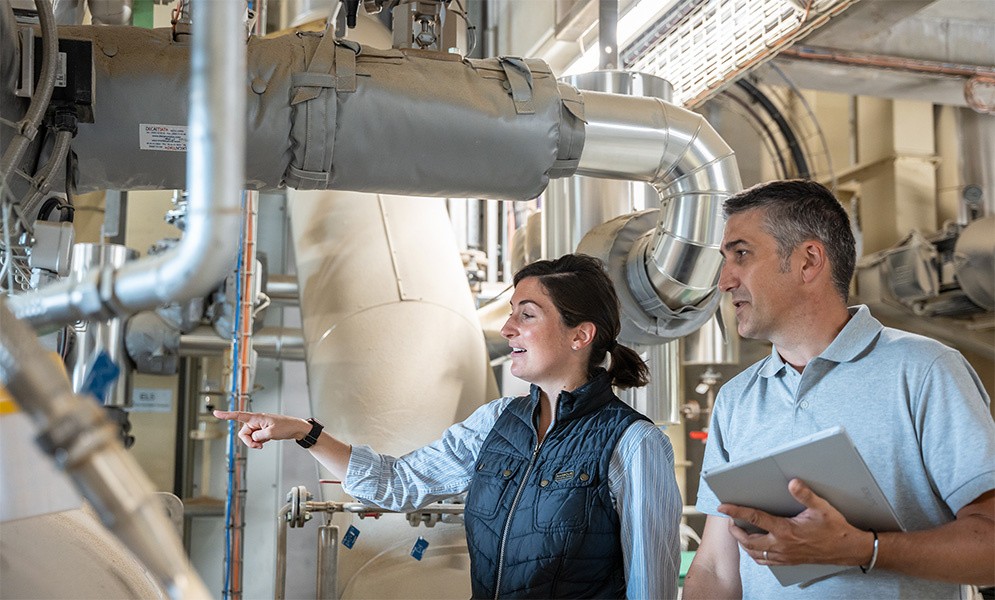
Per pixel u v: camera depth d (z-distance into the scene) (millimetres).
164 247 3812
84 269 3316
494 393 3596
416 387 3281
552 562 1641
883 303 5457
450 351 3383
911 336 1499
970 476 1346
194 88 703
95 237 4516
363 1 2744
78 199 4477
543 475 1700
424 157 2391
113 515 631
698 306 2971
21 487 927
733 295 1605
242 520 3094
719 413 1722
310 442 1964
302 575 4312
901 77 4348
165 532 655
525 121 2451
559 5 3756
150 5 3859
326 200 3643
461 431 1981
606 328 1845
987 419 1395
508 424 1829
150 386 4391
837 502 1313
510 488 1731
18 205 1556
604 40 3191
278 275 4176
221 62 697
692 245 2783
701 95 3652
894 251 5344
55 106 1963
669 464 1684
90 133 2168
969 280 4977
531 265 1884
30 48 1866
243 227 3191
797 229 1549
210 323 4020
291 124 2273
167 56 2219
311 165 2318
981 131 5340
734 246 1595
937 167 5703
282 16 3809
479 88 2432
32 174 2043
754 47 3240
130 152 2209
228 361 3846
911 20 4258
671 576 1636
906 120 5648
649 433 1675
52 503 951
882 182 5691
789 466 1300
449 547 3113
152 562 644
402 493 1990
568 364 1815
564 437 1727
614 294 1882
